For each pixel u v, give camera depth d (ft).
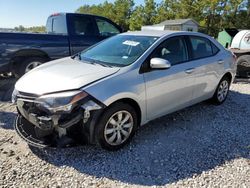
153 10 187.21
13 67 21.47
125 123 12.23
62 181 9.98
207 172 10.84
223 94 18.89
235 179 10.48
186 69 14.74
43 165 10.87
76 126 10.91
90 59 13.96
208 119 16.24
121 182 10.07
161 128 14.62
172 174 10.63
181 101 15.02
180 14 157.89
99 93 10.96
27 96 11.16
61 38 23.09
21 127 11.98
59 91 10.66
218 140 13.58
